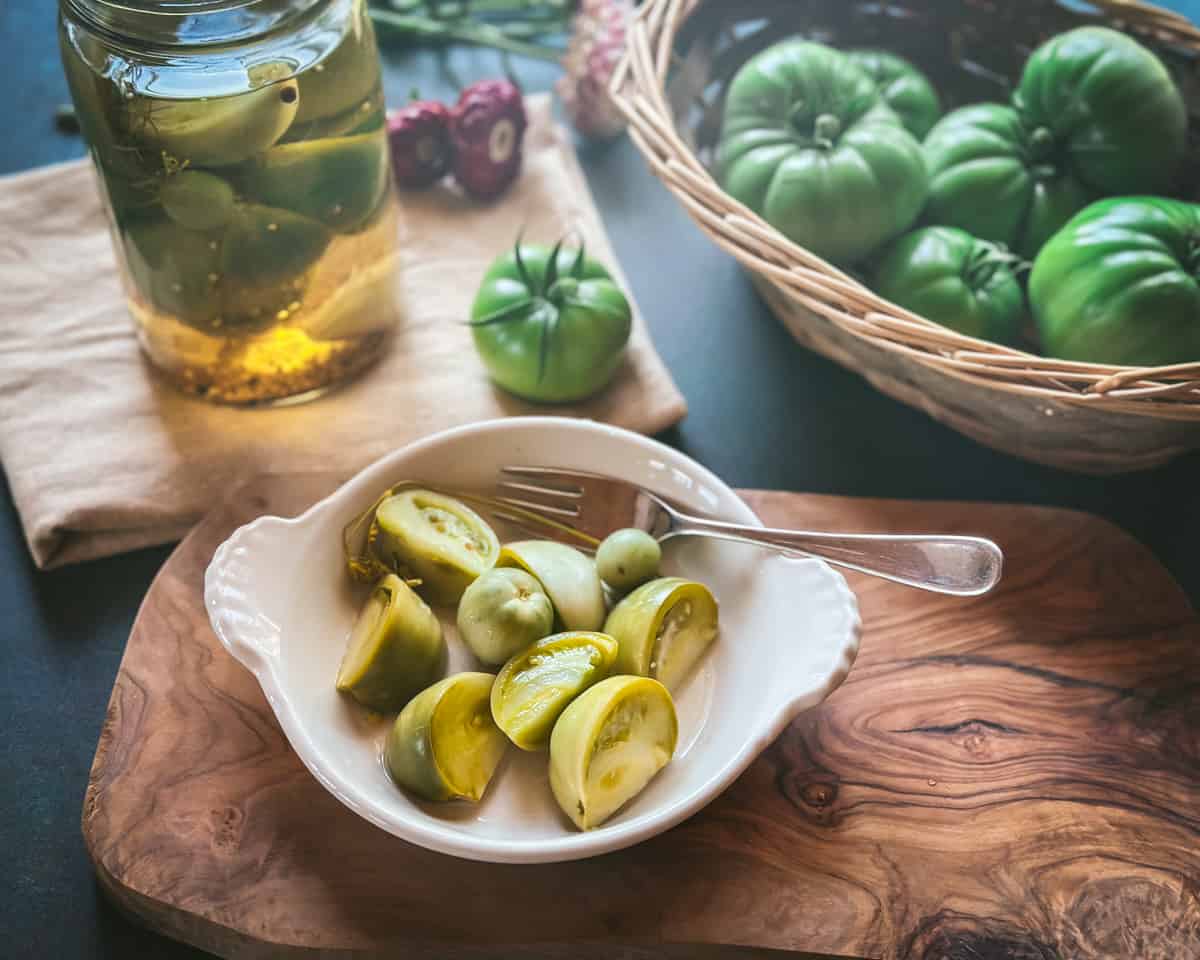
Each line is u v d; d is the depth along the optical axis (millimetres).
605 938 388
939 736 438
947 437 555
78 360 554
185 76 439
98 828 403
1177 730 442
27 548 509
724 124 550
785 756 429
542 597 414
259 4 435
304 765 417
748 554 443
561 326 516
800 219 514
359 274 519
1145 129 521
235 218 468
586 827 383
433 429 539
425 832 363
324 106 462
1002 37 606
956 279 510
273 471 489
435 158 619
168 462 522
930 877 403
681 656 430
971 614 471
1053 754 434
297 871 397
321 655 426
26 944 408
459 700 398
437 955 389
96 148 468
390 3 695
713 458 546
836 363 579
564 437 460
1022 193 535
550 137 650
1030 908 398
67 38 448
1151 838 415
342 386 554
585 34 640
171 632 451
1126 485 538
